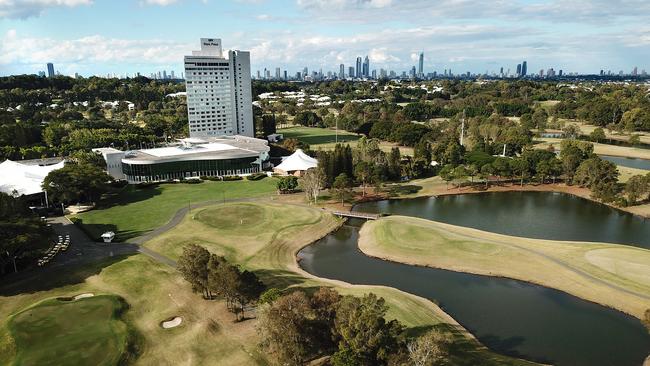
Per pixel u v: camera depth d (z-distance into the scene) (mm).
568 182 158500
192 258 67688
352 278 86312
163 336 60125
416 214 128750
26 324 61875
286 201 136000
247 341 57812
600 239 107250
